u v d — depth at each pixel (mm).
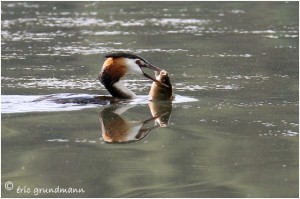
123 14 45406
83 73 27828
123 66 23141
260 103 22625
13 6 48938
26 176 15930
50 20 42969
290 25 41531
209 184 15430
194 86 25453
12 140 18406
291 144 18016
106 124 19969
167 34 38125
